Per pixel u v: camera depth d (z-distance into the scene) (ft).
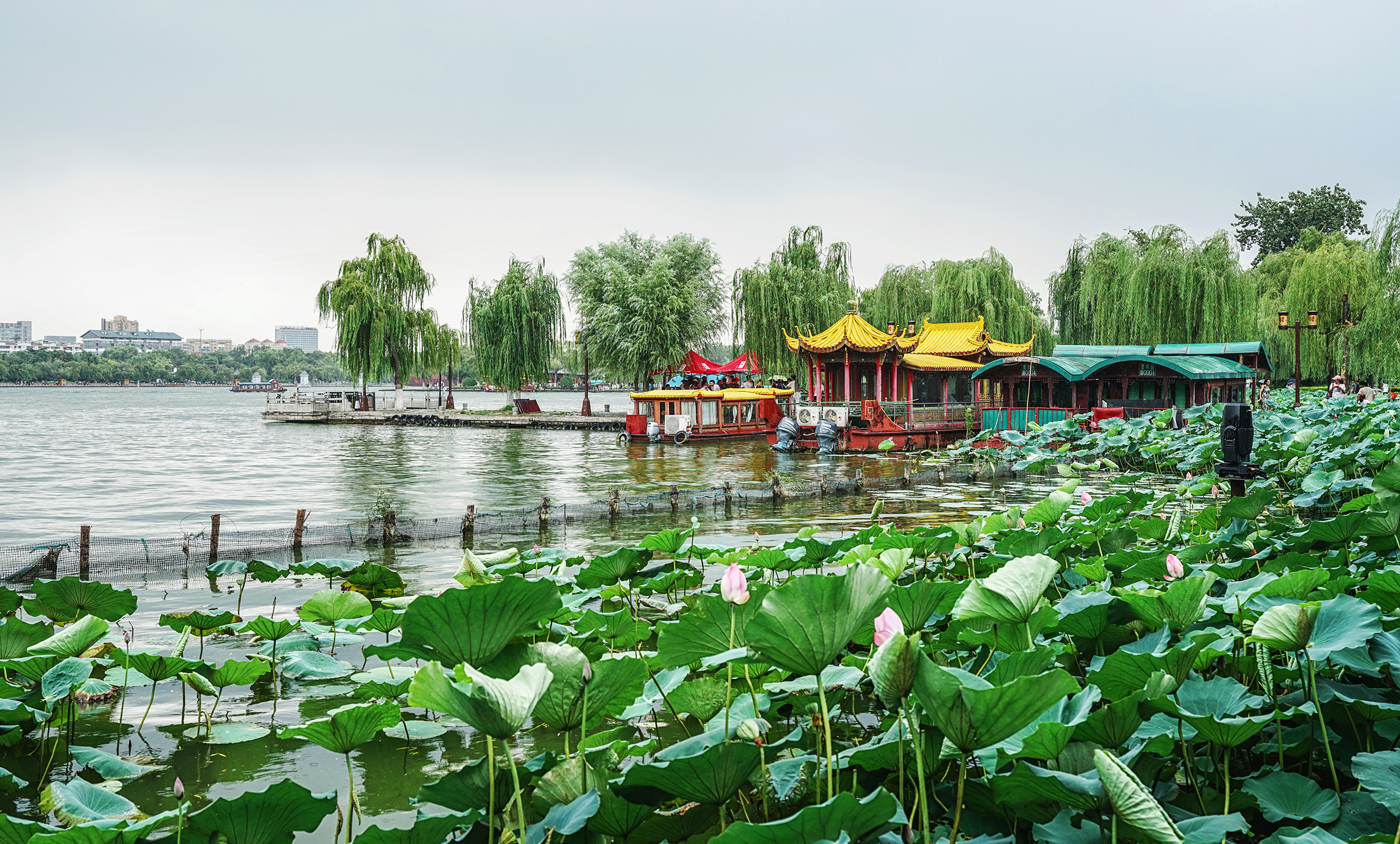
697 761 9.05
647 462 105.60
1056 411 106.73
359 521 60.34
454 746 18.17
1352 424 58.54
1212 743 11.24
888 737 10.33
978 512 57.98
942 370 126.31
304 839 13.97
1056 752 9.06
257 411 277.23
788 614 8.65
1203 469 58.75
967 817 10.21
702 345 175.32
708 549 28.63
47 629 17.92
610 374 172.65
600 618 17.74
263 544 46.98
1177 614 13.17
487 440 147.13
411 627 9.78
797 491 67.41
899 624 8.66
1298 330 104.53
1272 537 23.81
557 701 10.09
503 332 177.99
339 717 12.13
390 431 173.99
